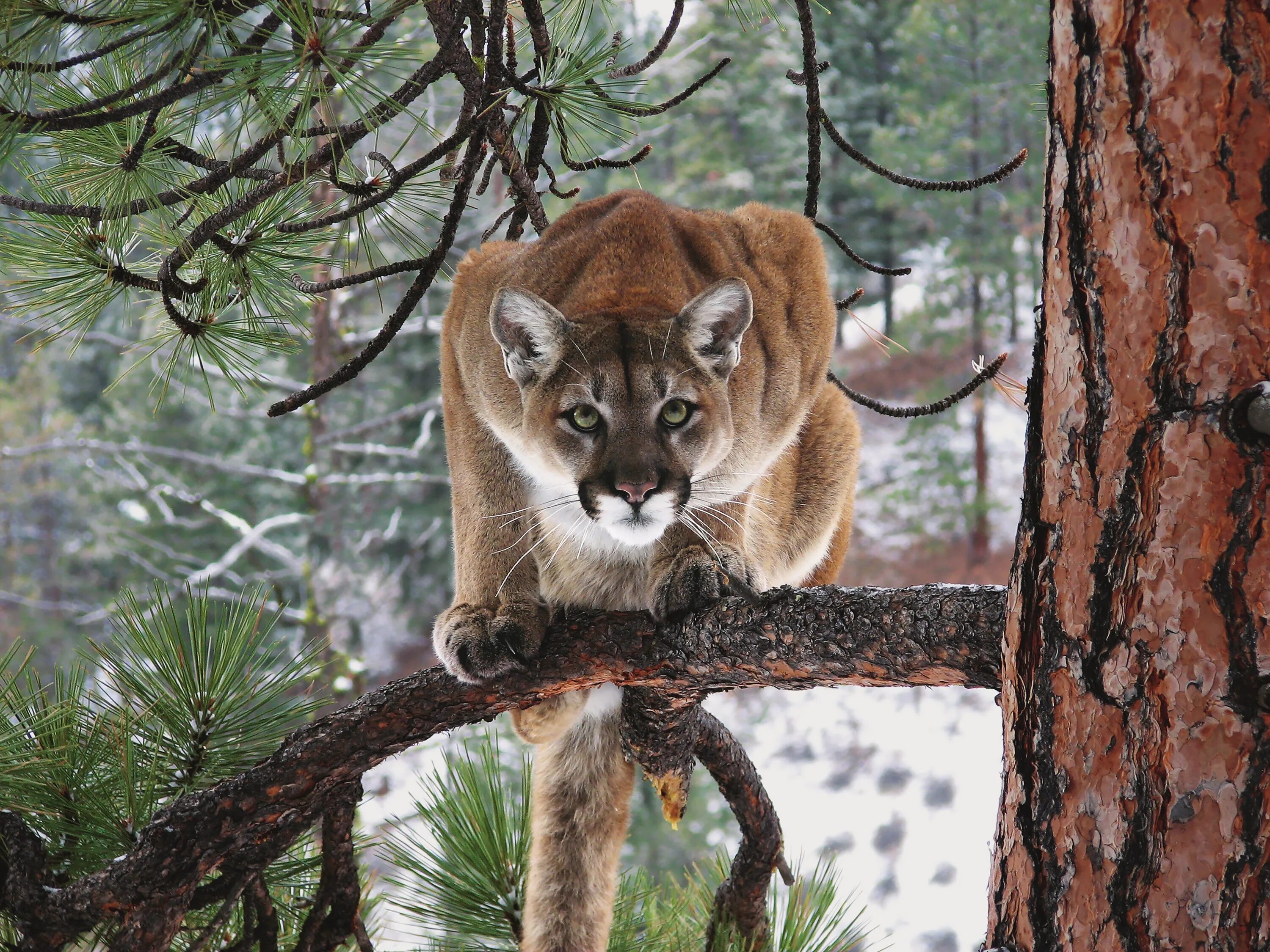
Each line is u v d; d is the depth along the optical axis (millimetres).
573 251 5238
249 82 3232
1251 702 2201
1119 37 2232
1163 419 2248
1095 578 2363
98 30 3490
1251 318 2164
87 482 28844
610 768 4969
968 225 28609
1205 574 2221
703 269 5246
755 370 5109
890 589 3293
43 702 3957
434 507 26656
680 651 3723
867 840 24188
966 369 31906
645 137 18688
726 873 5434
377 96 3596
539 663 3969
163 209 3887
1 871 3723
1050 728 2453
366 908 4965
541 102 4090
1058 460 2436
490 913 5012
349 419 25750
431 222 4992
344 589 18828
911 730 26344
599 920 4953
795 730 27094
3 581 31875
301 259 4266
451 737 5184
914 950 21703
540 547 5055
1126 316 2281
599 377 4711
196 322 4176
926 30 27172
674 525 4797
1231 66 2129
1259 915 2207
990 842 2717
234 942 4250
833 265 33812
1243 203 2148
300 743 3723
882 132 27984
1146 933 2299
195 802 3660
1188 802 2252
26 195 4359
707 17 23438
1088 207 2326
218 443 25953
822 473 5789
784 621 3418
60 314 4324
